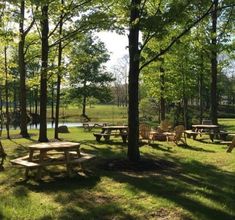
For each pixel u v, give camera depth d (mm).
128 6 12742
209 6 13359
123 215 7770
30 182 10352
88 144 18109
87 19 17078
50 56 22766
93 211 7938
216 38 21906
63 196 8992
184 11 12141
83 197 8938
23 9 17312
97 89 49250
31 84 24375
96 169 11953
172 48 22000
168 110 47531
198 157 14391
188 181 10477
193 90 33594
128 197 8898
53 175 11117
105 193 9242
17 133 26906
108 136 19797
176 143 18062
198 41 21234
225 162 13391
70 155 11891
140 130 18047
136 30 12562
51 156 12812
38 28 20953
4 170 11844
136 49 12656
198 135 23078
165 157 14242
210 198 8867
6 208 8141
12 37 16109
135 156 12672
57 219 7527
